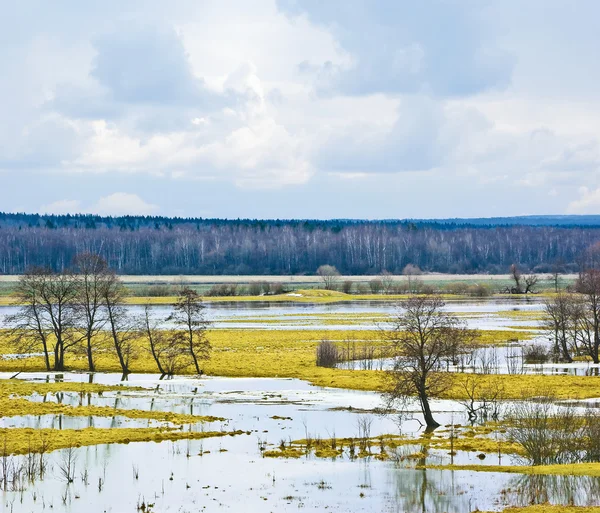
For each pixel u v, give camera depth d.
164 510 33.25
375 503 33.75
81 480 38.00
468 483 36.84
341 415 57.88
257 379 80.12
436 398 65.25
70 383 76.38
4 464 39.47
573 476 37.41
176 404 63.38
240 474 39.06
